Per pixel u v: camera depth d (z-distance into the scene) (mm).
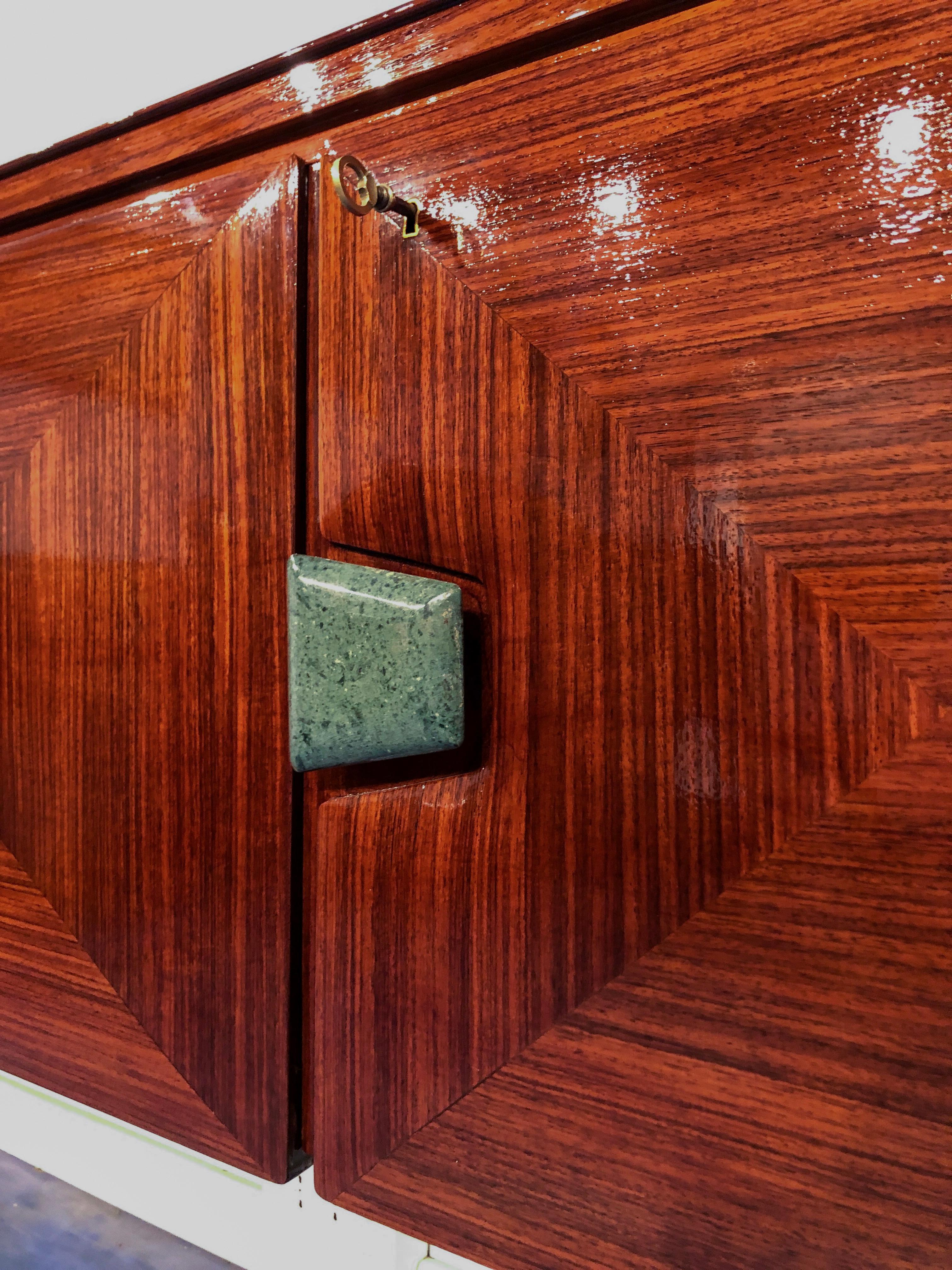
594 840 204
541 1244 208
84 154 279
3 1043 298
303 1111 245
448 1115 218
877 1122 176
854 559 179
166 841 262
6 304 297
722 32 188
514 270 211
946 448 171
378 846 227
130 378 268
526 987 210
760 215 186
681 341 194
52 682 286
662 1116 196
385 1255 290
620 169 200
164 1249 332
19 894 293
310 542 244
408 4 221
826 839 181
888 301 175
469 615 224
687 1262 193
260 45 259
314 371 242
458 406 218
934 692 172
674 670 196
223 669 252
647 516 199
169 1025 260
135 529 268
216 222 250
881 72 174
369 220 229
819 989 182
